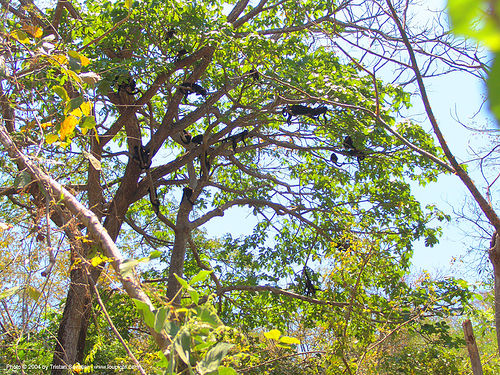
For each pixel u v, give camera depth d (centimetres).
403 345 825
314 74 973
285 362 735
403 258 1088
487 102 55
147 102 963
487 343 1063
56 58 428
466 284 788
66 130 381
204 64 984
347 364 619
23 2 830
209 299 259
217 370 216
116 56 935
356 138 1036
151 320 236
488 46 52
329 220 1170
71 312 785
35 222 384
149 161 974
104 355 927
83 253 361
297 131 1095
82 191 942
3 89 491
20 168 505
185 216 1044
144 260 261
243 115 1141
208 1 1071
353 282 705
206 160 1040
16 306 394
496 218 432
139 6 849
